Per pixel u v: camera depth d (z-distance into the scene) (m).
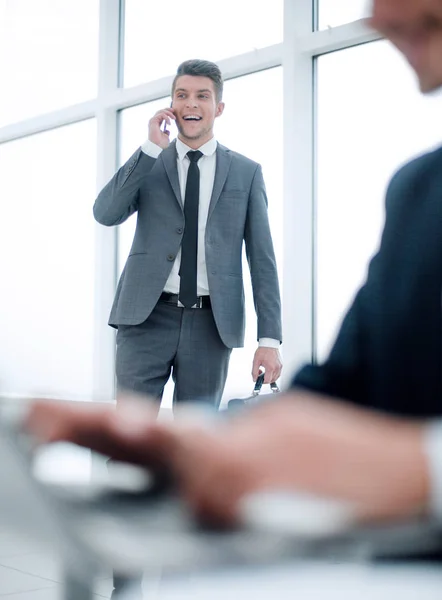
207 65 2.39
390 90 3.15
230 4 3.72
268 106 3.53
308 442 0.16
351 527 0.16
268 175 3.50
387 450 0.17
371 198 3.21
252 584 0.16
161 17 4.04
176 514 0.16
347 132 3.29
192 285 2.27
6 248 4.70
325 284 3.34
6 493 0.17
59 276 4.44
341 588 0.16
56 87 4.49
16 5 4.69
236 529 0.15
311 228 3.35
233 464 0.16
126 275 2.32
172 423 0.20
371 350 0.54
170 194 2.34
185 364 2.27
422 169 0.57
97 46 4.28
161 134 2.30
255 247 2.36
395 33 0.41
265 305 2.34
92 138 4.34
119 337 2.32
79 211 4.37
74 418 0.22
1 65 4.76
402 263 0.54
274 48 3.41
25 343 4.57
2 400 0.25
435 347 0.51
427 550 0.17
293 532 0.15
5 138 4.72
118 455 0.21
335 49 3.30
